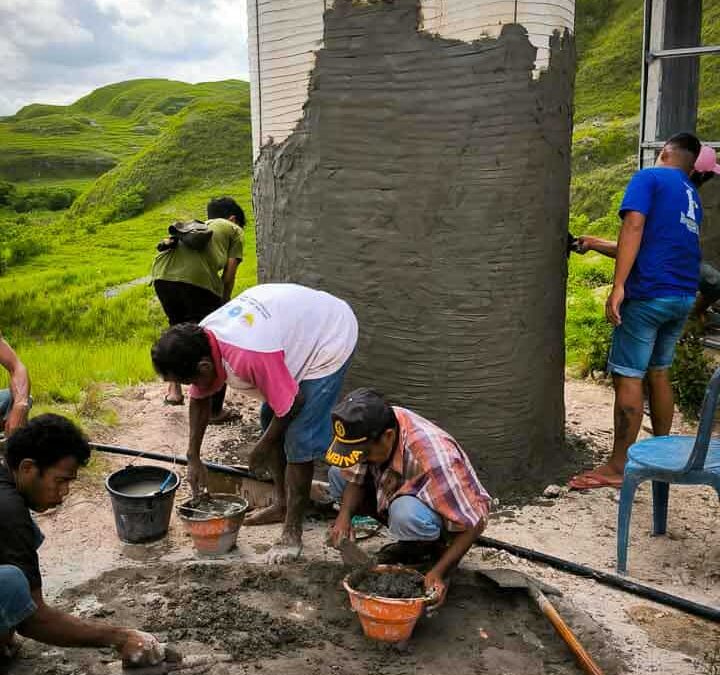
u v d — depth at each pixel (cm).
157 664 292
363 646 316
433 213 434
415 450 325
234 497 414
